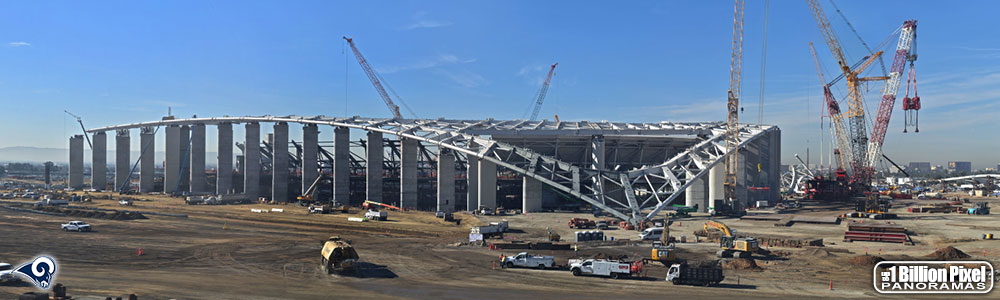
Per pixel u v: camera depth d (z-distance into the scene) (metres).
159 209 109.75
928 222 95.25
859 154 161.75
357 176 149.62
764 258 54.69
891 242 67.62
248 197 136.62
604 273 44.38
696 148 121.88
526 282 42.78
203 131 157.75
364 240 67.44
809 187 162.62
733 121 128.38
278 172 138.75
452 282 42.72
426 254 56.72
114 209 108.12
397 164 150.88
